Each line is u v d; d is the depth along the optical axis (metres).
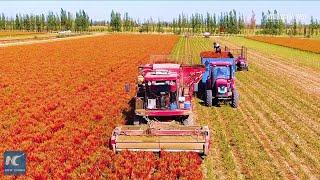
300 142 17.22
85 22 199.88
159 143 15.05
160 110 17.48
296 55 60.91
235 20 186.25
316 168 14.33
